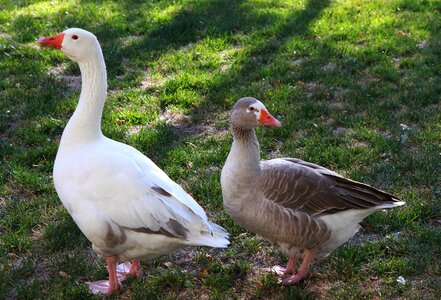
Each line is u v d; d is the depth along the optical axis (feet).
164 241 8.15
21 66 14.21
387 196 8.36
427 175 10.48
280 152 11.30
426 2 19.29
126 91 13.28
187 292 8.60
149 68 14.53
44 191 10.37
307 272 8.60
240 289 8.67
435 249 9.05
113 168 8.15
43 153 11.10
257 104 8.30
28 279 8.77
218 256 9.21
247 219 8.39
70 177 8.21
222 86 13.38
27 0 19.85
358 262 8.94
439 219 9.72
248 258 9.19
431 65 14.20
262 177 8.29
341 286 8.61
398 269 8.81
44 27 16.99
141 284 8.60
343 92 13.12
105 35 16.46
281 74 13.94
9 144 11.39
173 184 8.37
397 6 18.89
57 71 14.33
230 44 15.97
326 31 16.65
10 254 9.12
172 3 19.26
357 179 10.46
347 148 11.25
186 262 9.14
